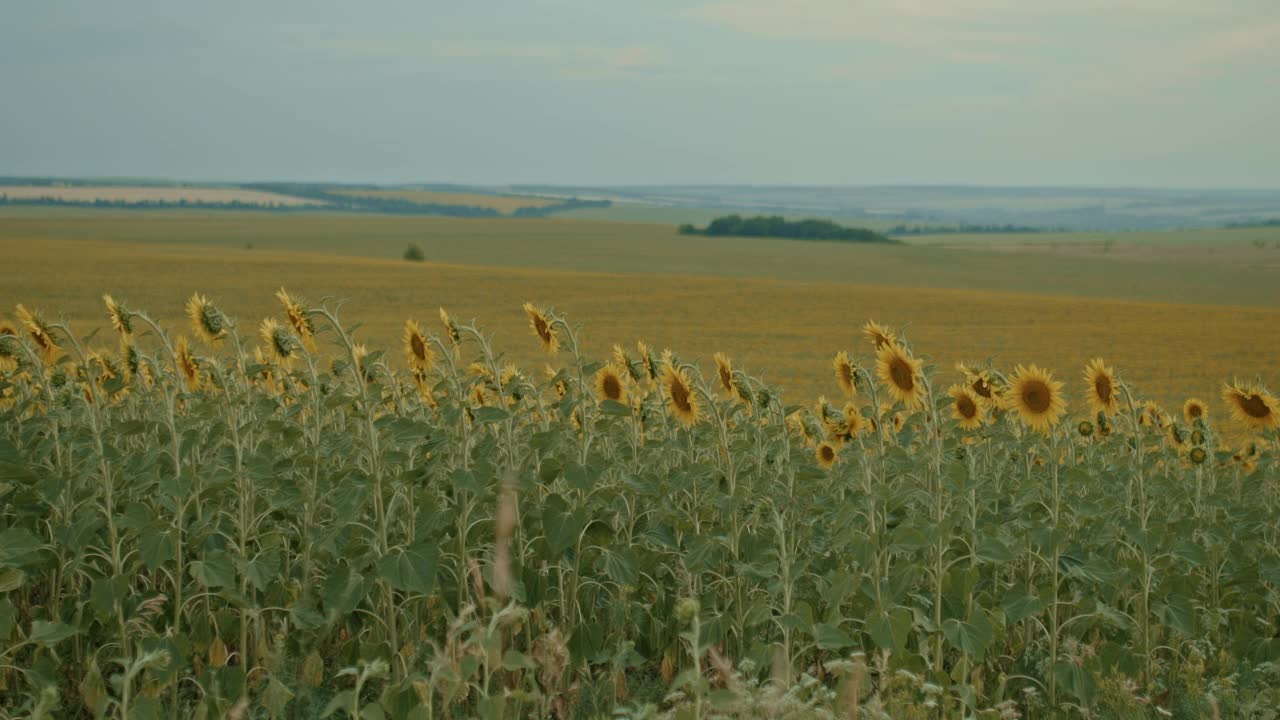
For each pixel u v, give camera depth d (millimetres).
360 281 64000
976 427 7324
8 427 6891
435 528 5691
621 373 7387
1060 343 44969
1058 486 6750
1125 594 6934
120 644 5469
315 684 5754
